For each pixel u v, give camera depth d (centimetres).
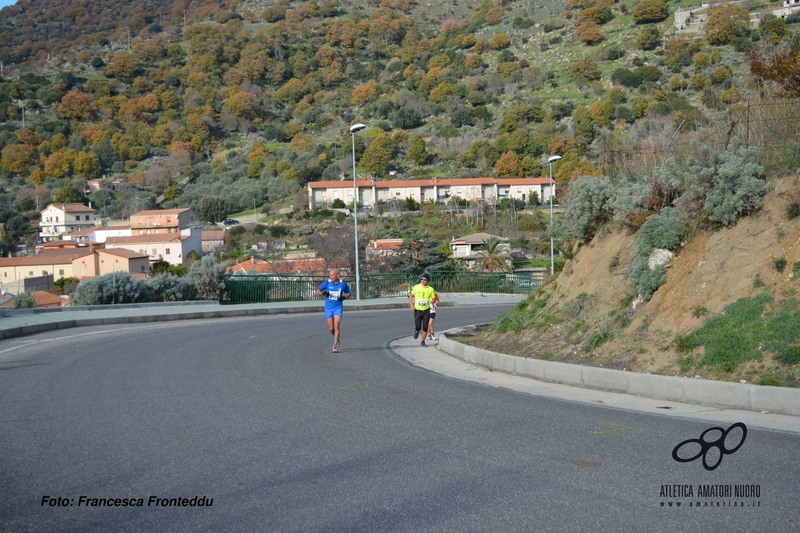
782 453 637
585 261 1381
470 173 9219
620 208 1309
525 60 12469
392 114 11844
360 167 9975
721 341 935
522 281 4134
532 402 892
